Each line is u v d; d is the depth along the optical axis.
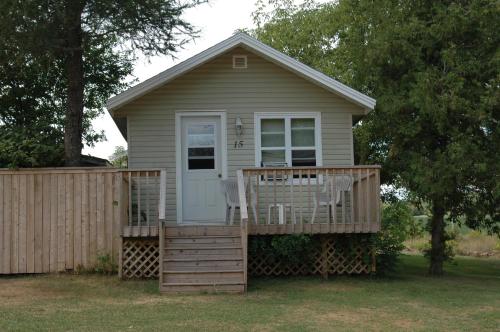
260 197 13.68
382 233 12.98
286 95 14.17
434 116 13.59
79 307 9.30
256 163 13.99
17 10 11.12
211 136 14.05
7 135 13.34
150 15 12.12
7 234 12.44
